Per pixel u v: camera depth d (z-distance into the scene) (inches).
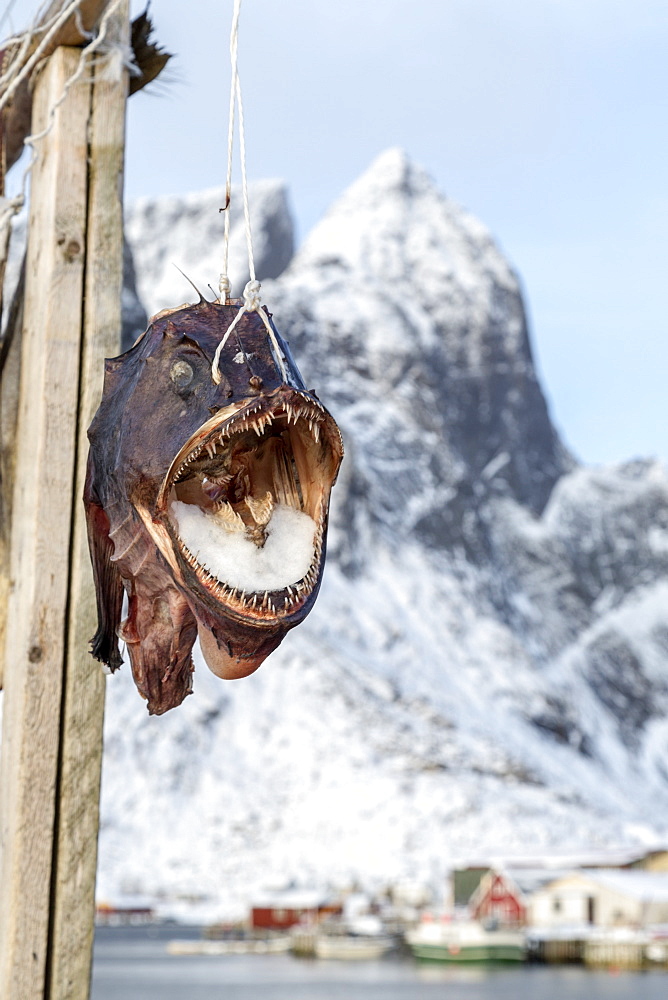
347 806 6505.9
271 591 119.8
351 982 3095.5
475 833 6446.9
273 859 6097.4
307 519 125.4
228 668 123.0
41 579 169.6
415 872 5974.4
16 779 165.3
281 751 6894.7
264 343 131.9
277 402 119.0
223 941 4613.7
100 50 182.5
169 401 128.8
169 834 6225.4
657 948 3425.2
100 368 177.6
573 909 3690.9
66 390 175.9
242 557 122.0
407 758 7057.1
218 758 6771.7
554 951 3585.1
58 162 182.1
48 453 173.2
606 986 2940.5
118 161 185.2
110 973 3459.6
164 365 130.7
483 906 3873.0
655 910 3597.4
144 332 140.6
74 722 167.3
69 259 179.9
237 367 128.0
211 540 123.1
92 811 167.0
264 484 128.6
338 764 6825.8
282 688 7391.7
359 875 5954.7
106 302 180.2
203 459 126.8
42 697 167.3
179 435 125.7
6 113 205.2
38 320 179.6
